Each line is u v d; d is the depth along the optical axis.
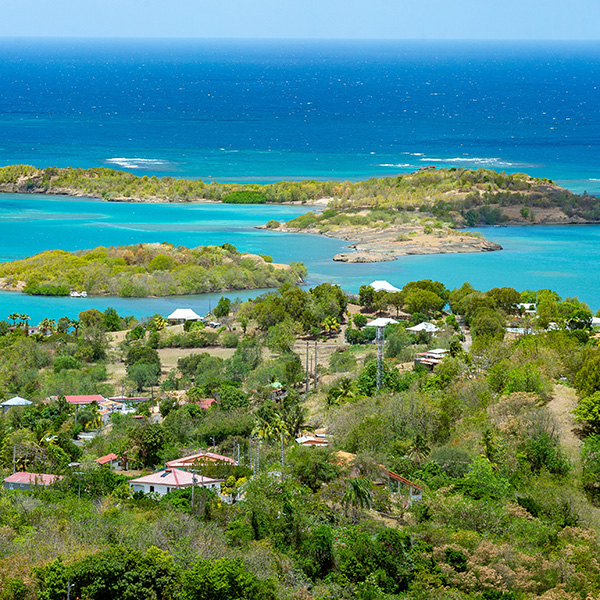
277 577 85.56
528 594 83.00
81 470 116.81
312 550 90.06
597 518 100.38
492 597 82.31
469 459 115.31
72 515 98.44
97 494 112.19
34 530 93.50
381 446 122.81
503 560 87.50
